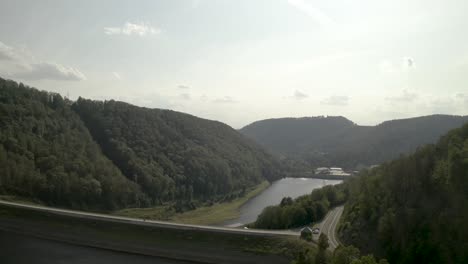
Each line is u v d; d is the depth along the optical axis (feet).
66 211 578.25
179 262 440.86
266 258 416.87
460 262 323.98
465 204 354.74
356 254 314.35
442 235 353.92
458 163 376.48
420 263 350.64
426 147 462.60
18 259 419.13
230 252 438.40
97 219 536.42
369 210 458.91
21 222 538.88
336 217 583.17
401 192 439.63
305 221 537.65
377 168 643.45
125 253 465.47
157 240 476.95
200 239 466.29
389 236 396.98
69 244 489.26
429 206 390.63
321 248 371.15
